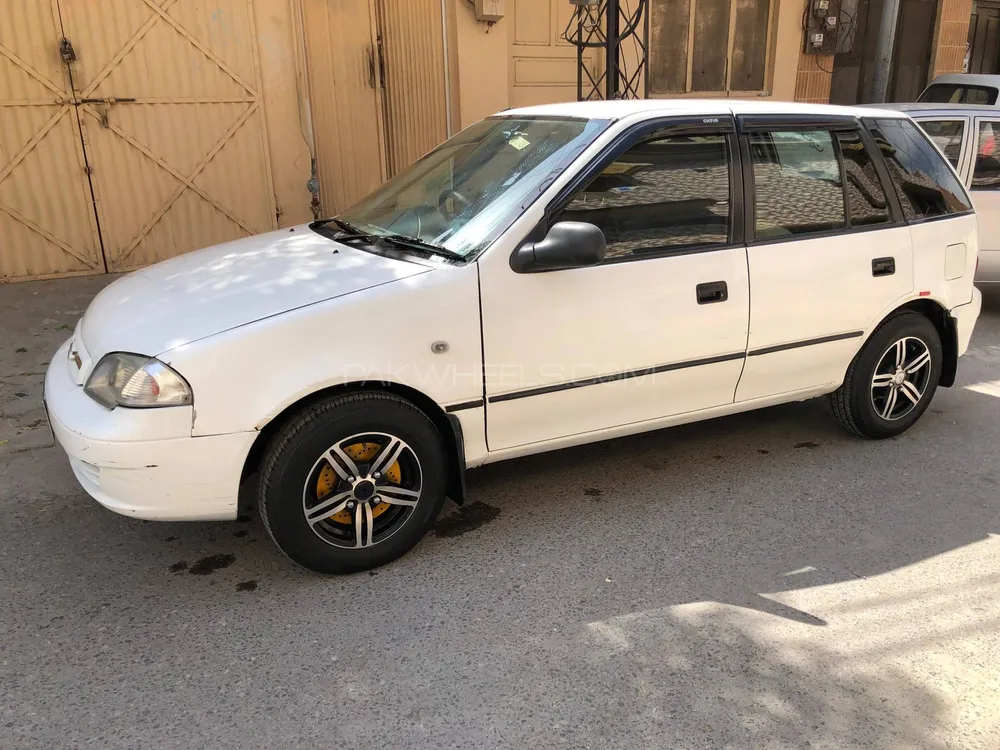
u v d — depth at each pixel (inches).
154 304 120.1
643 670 102.8
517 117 156.6
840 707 96.7
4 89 272.2
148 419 106.7
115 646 107.5
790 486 154.3
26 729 92.7
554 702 97.2
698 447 172.9
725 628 111.3
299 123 320.2
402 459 123.9
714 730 92.9
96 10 278.5
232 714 95.3
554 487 154.0
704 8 404.5
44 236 289.7
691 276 137.4
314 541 118.3
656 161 135.3
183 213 309.7
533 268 123.3
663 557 129.6
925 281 166.1
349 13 320.5
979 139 257.3
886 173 162.2
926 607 116.4
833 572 125.6
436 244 130.0
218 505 112.7
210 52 298.7
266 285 120.0
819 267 151.2
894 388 171.3
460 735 92.0
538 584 121.8
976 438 177.9
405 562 127.7
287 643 108.1
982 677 102.0
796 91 444.1
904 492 152.1
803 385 158.9
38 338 233.8
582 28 335.6
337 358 112.8
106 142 290.7
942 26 501.7
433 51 339.0
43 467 160.4
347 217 157.0
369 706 96.5
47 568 126.0
